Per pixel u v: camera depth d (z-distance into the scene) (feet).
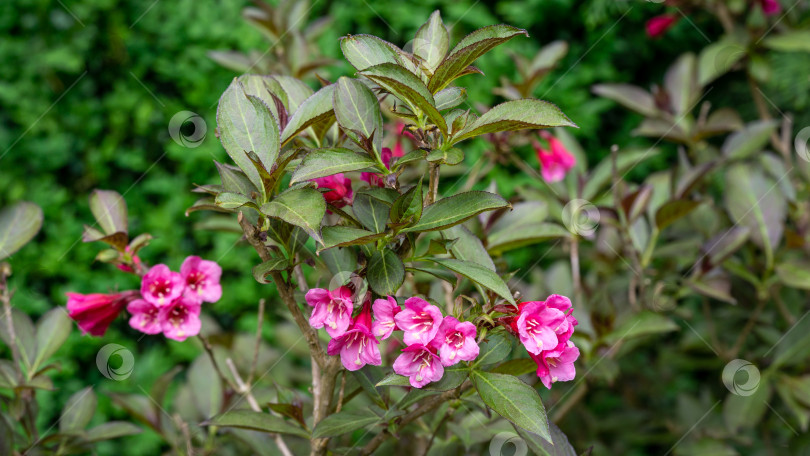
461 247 3.10
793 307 4.99
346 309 2.75
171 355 7.79
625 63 10.14
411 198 2.74
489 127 2.73
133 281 8.27
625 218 4.24
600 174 4.76
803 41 4.99
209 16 9.18
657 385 5.97
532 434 2.86
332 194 2.98
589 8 9.37
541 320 2.73
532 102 2.71
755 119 7.74
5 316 3.70
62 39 9.00
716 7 5.41
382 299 2.78
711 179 5.69
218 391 4.05
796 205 4.65
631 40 9.92
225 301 8.14
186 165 8.77
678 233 5.04
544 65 4.82
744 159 4.65
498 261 3.68
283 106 2.93
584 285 4.92
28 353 3.70
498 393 2.78
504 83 4.72
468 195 2.81
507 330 2.79
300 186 2.80
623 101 5.27
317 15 9.03
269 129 2.79
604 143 9.86
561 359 2.75
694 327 5.56
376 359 2.73
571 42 10.02
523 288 4.93
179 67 8.96
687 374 6.69
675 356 5.60
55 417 7.44
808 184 4.86
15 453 3.50
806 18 5.50
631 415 5.81
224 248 8.36
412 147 3.92
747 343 5.42
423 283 3.63
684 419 5.48
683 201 4.05
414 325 2.71
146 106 8.86
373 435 4.14
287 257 2.89
